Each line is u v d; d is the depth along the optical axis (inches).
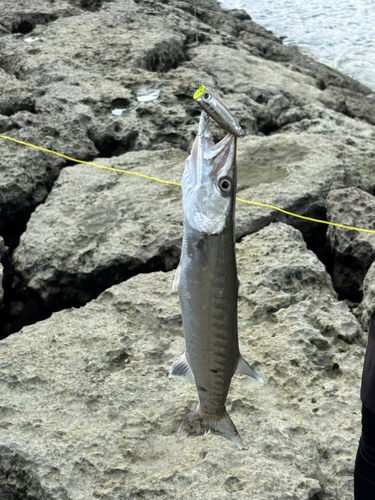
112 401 66.0
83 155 128.7
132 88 152.5
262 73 181.2
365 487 40.7
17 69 167.2
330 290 87.9
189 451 59.9
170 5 257.8
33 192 118.3
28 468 58.7
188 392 66.7
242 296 82.0
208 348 37.1
